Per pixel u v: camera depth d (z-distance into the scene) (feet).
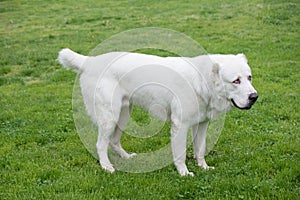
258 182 17.54
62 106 30.73
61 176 19.10
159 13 69.82
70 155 21.62
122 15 70.03
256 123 25.61
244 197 16.43
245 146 22.04
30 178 18.84
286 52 43.88
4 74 42.06
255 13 63.36
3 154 22.02
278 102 29.53
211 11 68.03
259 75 36.70
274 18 59.41
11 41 56.49
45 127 26.32
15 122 27.35
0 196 17.21
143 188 17.61
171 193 17.08
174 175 18.80
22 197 17.04
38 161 20.94
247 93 17.43
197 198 16.76
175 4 77.00
